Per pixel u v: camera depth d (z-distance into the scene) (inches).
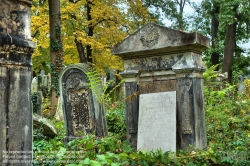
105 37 649.0
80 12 659.4
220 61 800.3
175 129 223.3
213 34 806.5
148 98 242.4
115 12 636.1
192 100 227.5
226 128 280.8
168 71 239.5
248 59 715.4
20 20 110.2
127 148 211.3
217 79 427.8
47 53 920.9
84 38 604.4
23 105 111.0
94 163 118.8
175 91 232.5
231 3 541.6
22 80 110.7
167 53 236.2
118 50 253.1
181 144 231.3
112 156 148.5
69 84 269.6
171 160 189.6
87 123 262.8
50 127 274.7
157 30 233.5
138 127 239.8
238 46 723.4
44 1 664.4
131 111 256.4
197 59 235.0
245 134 254.5
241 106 313.3
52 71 507.8
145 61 249.0
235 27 629.9
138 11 668.1
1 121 103.3
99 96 241.4
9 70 105.9
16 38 107.2
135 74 252.7
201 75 241.6
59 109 409.1
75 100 268.7
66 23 617.0
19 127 109.3
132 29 669.3
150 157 182.7
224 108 308.7
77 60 737.0
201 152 208.5
